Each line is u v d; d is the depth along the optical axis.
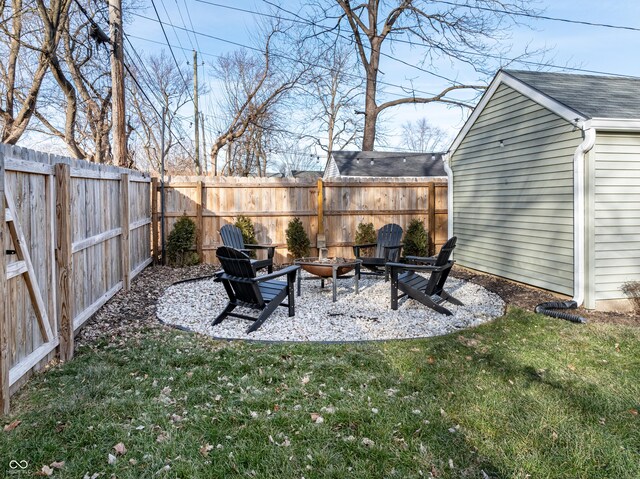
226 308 4.11
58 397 2.37
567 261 5.06
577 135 4.82
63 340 2.98
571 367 2.90
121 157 6.57
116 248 5.21
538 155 5.53
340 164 16.56
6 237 2.33
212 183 7.62
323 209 7.94
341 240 8.07
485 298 5.30
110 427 2.05
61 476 1.71
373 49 15.02
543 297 5.24
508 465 1.81
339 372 2.78
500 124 6.37
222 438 1.99
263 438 1.99
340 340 3.56
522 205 5.91
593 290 4.73
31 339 2.66
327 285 6.09
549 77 6.17
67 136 11.78
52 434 1.99
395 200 8.23
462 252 7.61
